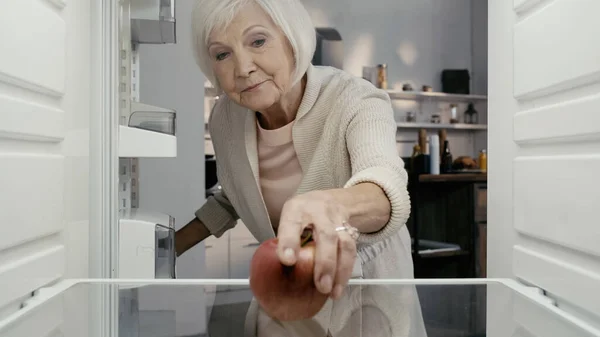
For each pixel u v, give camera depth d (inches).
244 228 139.1
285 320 20.2
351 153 39.0
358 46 210.7
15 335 20.0
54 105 29.1
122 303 23.7
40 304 23.9
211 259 136.0
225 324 20.4
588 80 26.8
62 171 29.8
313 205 21.0
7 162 23.3
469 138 229.8
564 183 28.6
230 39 38.7
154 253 36.7
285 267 19.8
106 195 34.5
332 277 19.1
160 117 38.4
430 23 223.5
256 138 46.9
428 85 222.8
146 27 43.5
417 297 23.7
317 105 43.8
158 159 89.9
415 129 216.1
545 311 22.7
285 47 40.0
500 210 37.1
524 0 32.8
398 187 29.5
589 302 26.1
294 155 46.0
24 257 25.8
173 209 90.6
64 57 29.7
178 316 21.6
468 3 230.1
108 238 34.7
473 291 25.1
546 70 30.2
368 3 211.8
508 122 35.9
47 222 27.6
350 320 20.7
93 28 34.4
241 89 40.5
